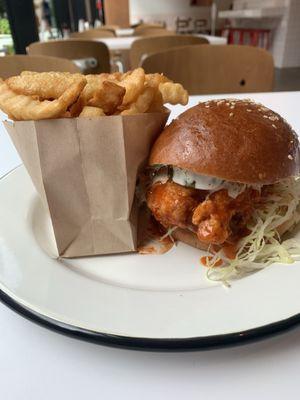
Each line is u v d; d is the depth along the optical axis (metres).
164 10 2.67
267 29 2.00
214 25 2.36
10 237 0.20
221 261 0.20
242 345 0.13
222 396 0.12
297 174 0.21
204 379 0.13
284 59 1.87
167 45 0.82
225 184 0.20
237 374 0.13
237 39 2.29
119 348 0.13
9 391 0.12
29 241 0.20
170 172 0.22
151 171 0.23
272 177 0.19
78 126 0.18
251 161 0.19
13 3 1.11
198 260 0.21
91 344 0.14
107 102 0.19
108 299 0.15
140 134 0.20
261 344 0.14
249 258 0.20
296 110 0.40
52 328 0.14
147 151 0.21
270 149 0.19
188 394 0.12
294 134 0.22
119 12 2.64
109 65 0.83
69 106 0.18
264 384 0.12
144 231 0.23
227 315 0.14
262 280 0.16
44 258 0.18
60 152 0.19
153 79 0.22
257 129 0.20
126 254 0.22
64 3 1.60
